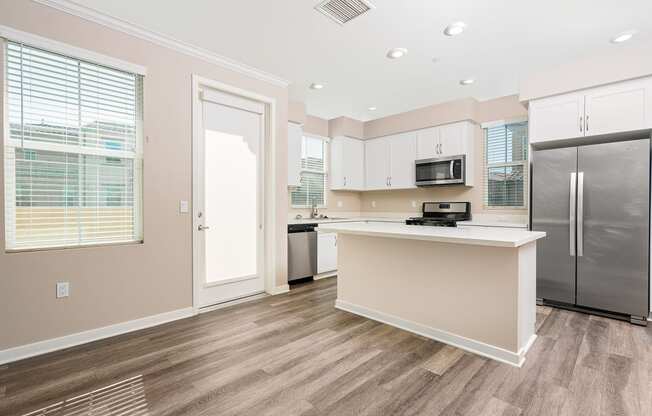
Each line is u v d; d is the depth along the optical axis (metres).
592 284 2.93
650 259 2.70
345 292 3.09
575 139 3.18
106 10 2.33
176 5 2.27
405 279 2.59
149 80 2.66
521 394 1.68
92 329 2.38
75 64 2.32
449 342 2.31
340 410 1.56
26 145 2.14
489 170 4.51
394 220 5.44
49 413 1.54
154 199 2.69
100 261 2.42
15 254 2.09
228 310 3.08
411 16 2.40
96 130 2.43
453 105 4.44
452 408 1.57
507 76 3.55
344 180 5.34
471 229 2.67
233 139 3.34
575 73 3.07
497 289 2.09
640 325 2.67
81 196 2.38
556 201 3.13
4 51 2.05
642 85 2.77
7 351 2.05
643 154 2.70
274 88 3.62
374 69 3.38
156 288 2.71
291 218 4.97
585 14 2.37
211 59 3.05
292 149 4.52
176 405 1.60
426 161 4.68
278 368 1.96
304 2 2.24
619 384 1.76
